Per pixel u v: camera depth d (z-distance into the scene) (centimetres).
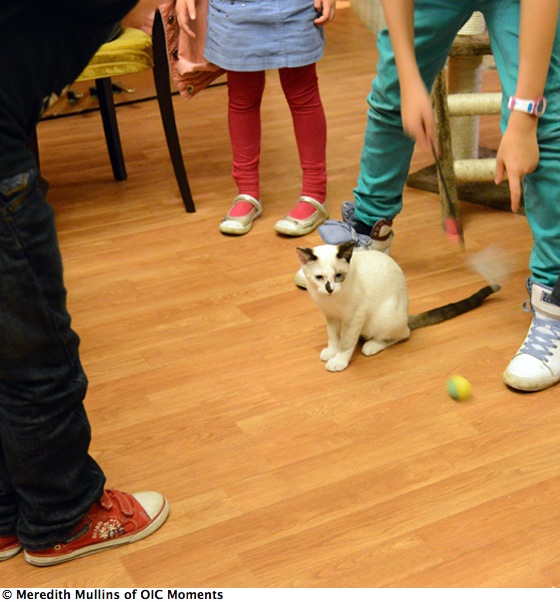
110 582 140
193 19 259
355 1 548
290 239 261
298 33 244
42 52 116
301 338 208
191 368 197
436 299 222
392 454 166
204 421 179
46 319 123
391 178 223
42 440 130
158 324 217
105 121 305
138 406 185
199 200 294
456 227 199
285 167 319
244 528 150
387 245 236
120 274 244
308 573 139
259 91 262
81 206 292
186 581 139
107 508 146
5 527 143
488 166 262
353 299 187
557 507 150
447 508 151
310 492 157
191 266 247
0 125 113
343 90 413
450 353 198
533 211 182
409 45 179
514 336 203
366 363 196
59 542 142
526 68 162
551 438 168
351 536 146
